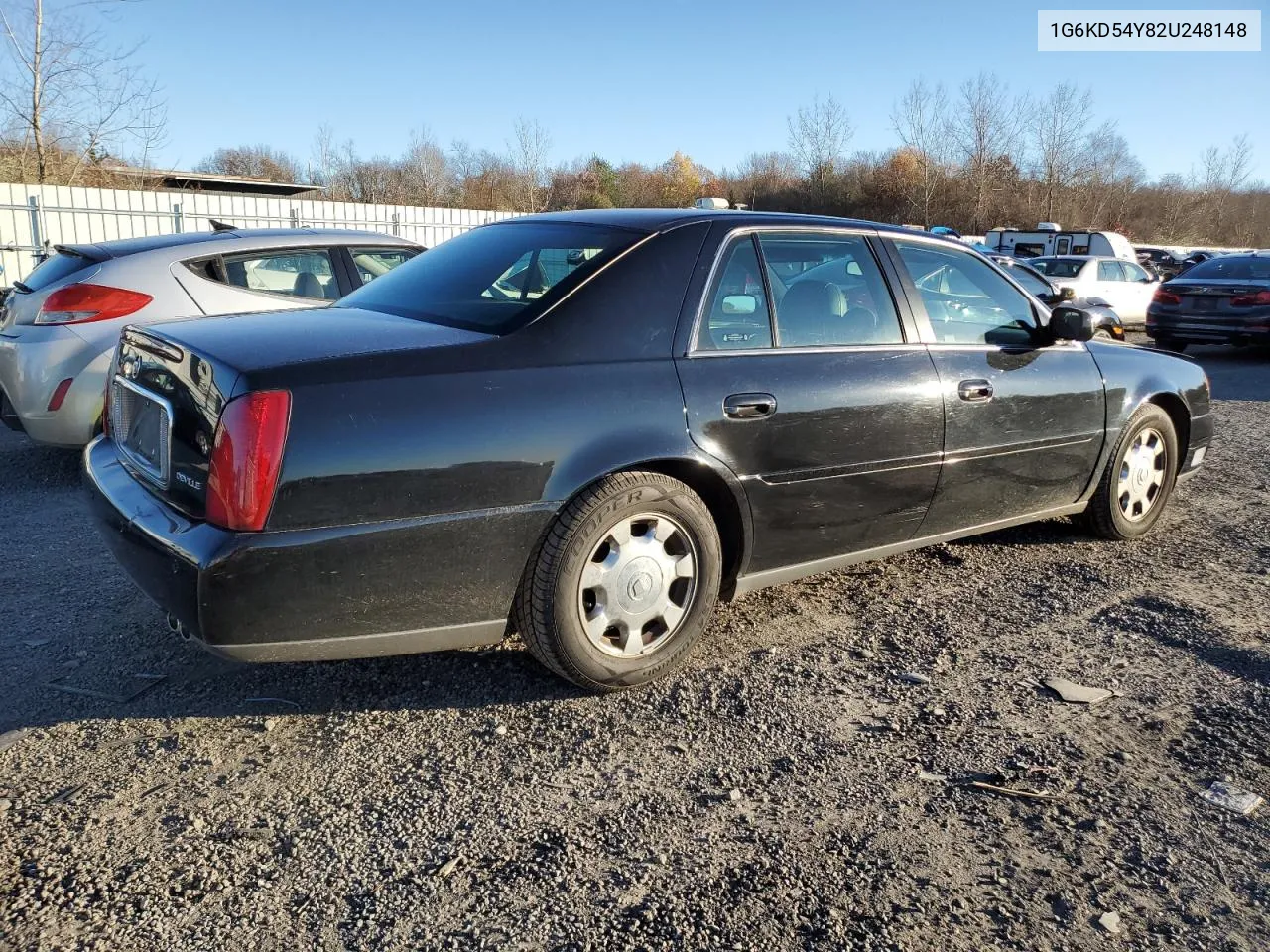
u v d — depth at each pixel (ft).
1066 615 13.08
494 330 9.94
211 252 19.66
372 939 6.90
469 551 9.32
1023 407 13.62
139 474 9.98
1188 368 16.83
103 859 7.69
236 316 11.09
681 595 10.78
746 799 8.71
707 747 9.57
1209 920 7.30
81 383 18.01
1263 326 42.32
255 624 8.62
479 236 12.74
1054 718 10.28
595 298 10.28
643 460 10.01
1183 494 19.63
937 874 7.74
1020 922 7.22
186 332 9.91
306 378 8.62
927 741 9.78
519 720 10.00
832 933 7.04
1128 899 7.50
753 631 12.36
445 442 9.04
